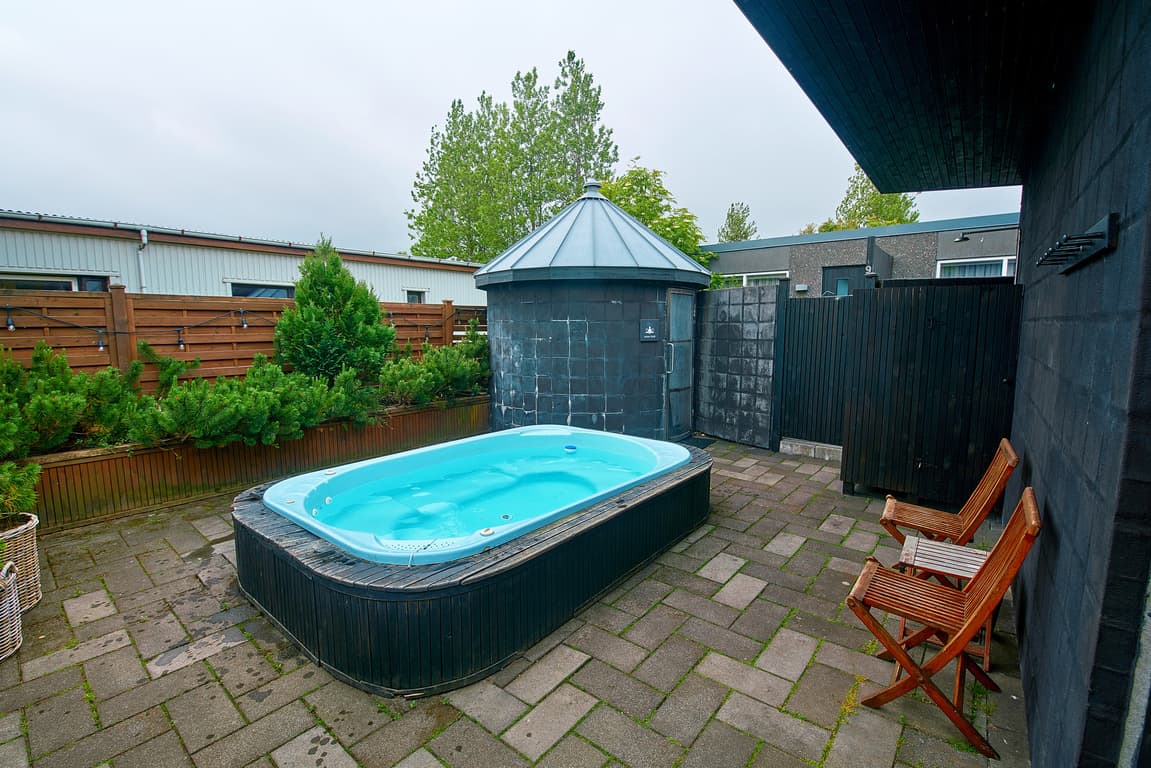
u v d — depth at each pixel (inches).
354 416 221.1
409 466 179.2
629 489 138.7
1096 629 49.2
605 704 87.0
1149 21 45.9
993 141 164.4
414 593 86.8
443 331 303.3
